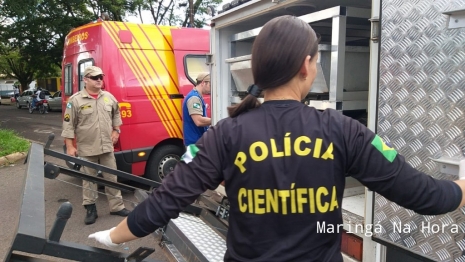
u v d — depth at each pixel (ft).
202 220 9.11
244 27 13.71
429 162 5.98
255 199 3.57
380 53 6.68
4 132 30.40
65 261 11.09
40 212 4.12
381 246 7.16
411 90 6.19
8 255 3.65
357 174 3.60
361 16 9.10
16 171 22.72
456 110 5.59
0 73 136.46
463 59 5.48
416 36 6.07
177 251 7.36
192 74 18.80
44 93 75.61
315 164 3.50
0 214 15.40
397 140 6.45
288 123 3.62
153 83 17.61
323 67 9.29
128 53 17.08
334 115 3.70
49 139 8.52
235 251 3.77
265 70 3.66
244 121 3.71
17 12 42.65
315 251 3.57
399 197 3.48
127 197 17.08
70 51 19.10
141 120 17.16
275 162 3.51
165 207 3.51
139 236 3.64
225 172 3.68
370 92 6.94
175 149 18.54
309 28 3.75
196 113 14.02
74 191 18.37
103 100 14.10
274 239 3.57
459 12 5.34
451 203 3.47
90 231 13.64
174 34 18.44
